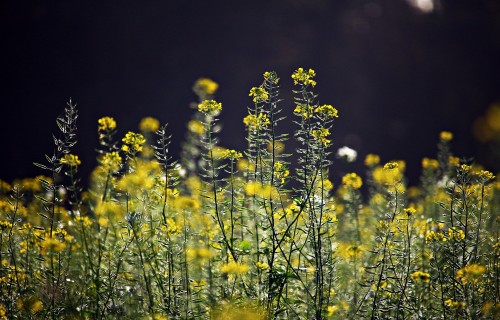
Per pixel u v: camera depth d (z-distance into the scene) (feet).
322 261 10.10
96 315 9.88
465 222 10.20
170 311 9.80
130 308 9.95
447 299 9.95
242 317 9.56
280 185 10.16
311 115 10.13
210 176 10.19
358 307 10.05
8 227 10.23
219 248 10.11
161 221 10.11
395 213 10.23
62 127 10.07
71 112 10.07
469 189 10.21
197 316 9.78
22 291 10.01
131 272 10.14
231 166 10.21
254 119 10.19
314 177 10.09
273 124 10.17
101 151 10.32
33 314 9.89
